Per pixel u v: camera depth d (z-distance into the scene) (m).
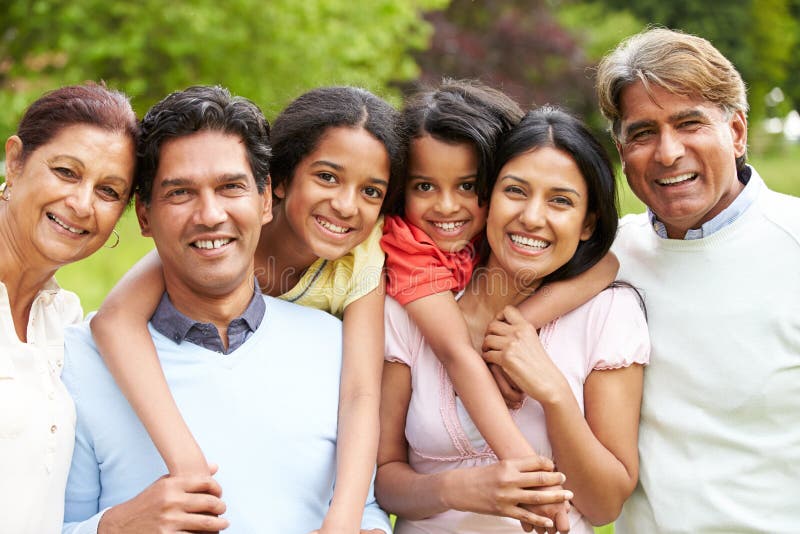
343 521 2.02
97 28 8.82
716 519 2.35
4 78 9.31
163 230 2.05
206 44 9.07
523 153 2.29
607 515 2.32
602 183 2.32
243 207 2.05
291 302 2.43
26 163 1.91
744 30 22.73
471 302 2.49
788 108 25.16
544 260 2.32
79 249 1.96
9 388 1.85
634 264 2.56
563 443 2.21
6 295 1.89
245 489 2.08
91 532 1.95
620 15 20.53
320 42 9.33
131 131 2.02
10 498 1.81
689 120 2.32
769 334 2.35
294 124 2.36
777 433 2.35
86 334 2.18
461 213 2.46
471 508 2.16
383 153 2.34
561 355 2.36
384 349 2.41
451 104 2.43
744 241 2.41
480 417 2.21
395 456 2.42
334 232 2.36
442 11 15.79
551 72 15.95
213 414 2.11
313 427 2.18
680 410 2.41
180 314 2.15
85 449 2.09
